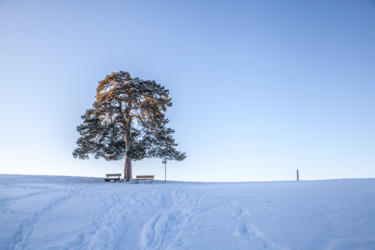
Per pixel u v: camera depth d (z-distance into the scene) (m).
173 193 14.47
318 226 8.30
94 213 10.91
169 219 10.28
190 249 7.80
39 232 8.98
